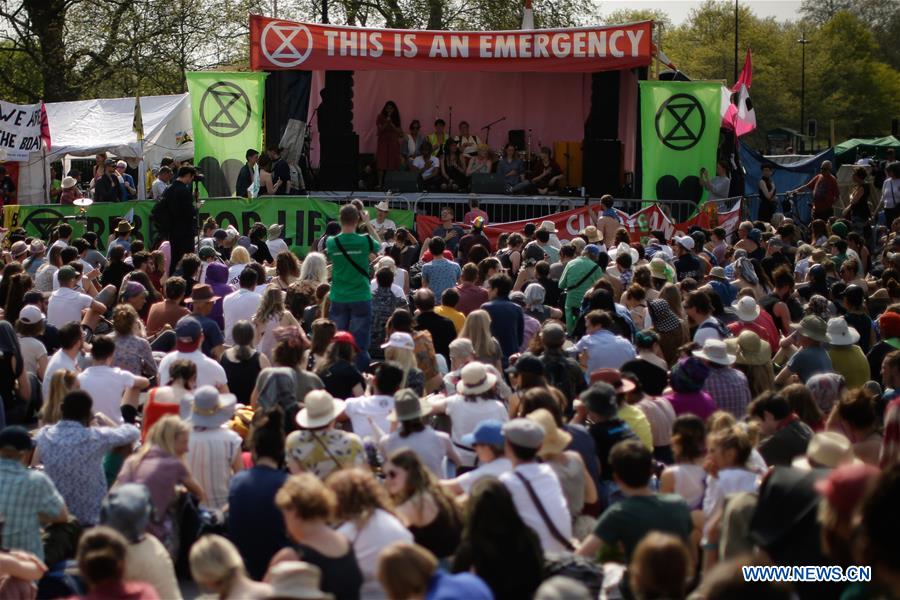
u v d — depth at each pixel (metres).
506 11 40.53
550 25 41.84
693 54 88.69
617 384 7.98
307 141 24.34
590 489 6.81
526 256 14.58
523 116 26.84
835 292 13.67
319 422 6.85
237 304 11.27
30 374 10.09
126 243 16.78
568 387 9.20
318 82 26.12
